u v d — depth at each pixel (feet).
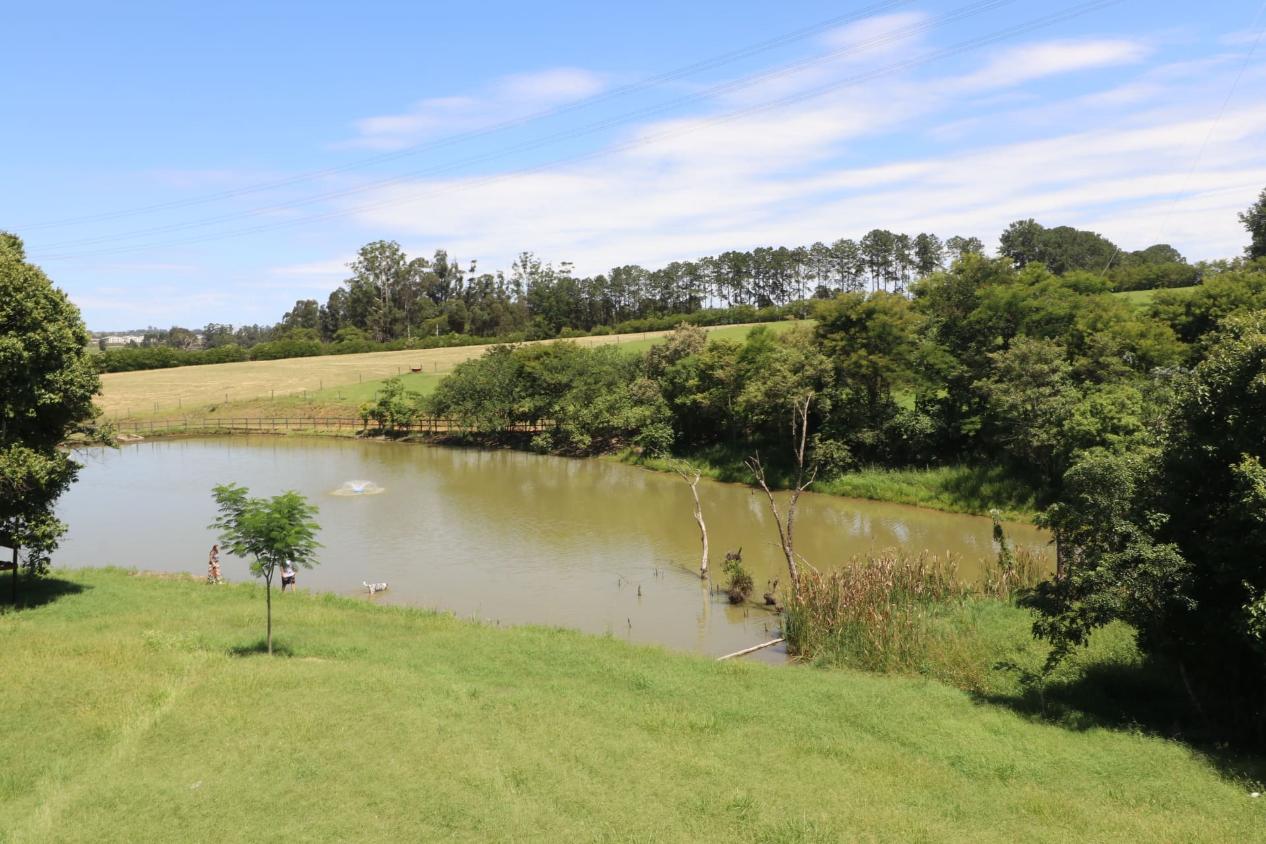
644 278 616.39
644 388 248.52
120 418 338.75
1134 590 58.34
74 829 41.29
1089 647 76.07
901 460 191.11
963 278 195.93
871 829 43.60
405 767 48.78
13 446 80.69
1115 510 61.36
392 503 180.65
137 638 73.87
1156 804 48.26
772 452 210.59
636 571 123.75
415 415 313.12
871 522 156.87
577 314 614.75
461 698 61.31
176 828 41.78
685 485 203.82
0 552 130.11
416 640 80.89
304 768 48.32
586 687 67.00
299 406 361.51
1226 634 57.57
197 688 60.75
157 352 478.18
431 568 126.00
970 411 183.21
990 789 49.98
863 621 84.23
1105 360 158.61
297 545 72.90
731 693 66.74
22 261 88.17
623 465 240.73
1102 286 216.13
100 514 173.37
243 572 126.21
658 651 80.84
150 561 133.49
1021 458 163.84
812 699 65.77
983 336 186.60
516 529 153.79
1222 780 51.31
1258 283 185.16
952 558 126.11
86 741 51.47
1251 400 57.36
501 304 639.35
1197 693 64.13
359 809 44.09
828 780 50.03
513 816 43.65
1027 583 100.48
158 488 204.74
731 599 108.27
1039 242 448.24
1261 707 58.29
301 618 87.81
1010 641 78.48
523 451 276.82
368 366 446.19
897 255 553.23
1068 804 47.50
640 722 58.70
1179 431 63.31
